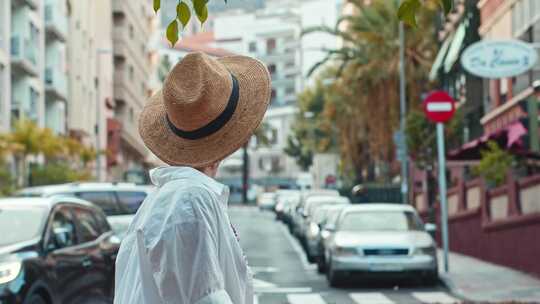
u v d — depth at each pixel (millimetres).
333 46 136000
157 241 3105
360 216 21016
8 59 42000
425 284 20141
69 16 56500
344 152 58406
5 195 34594
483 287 18438
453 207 29891
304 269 25109
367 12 43750
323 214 29859
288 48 148875
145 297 3184
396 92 43812
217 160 3352
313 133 97062
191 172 3322
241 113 3389
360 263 19516
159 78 106375
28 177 41156
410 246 19594
